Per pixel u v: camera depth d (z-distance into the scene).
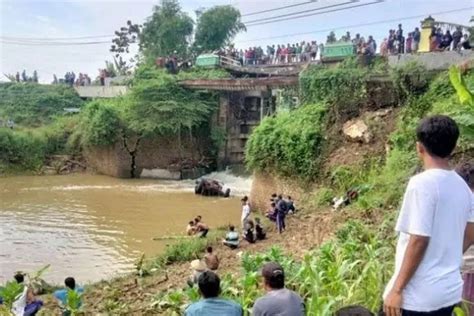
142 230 21.80
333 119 22.75
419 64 20.72
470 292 4.25
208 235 18.61
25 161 41.06
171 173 39.09
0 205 27.81
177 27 49.88
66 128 43.12
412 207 2.88
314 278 7.13
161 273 14.12
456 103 14.45
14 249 18.64
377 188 16.14
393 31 25.02
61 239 20.23
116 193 31.78
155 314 9.57
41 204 28.16
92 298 11.97
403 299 2.91
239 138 38.88
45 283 13.65
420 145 3.04
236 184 34.59
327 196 19.58
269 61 41.53
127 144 39.22
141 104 38.56
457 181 2.97
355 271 7.48
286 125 23.67
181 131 38.81
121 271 15.68
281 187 23.47
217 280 4.95
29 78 56.81
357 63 24.08
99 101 41.75
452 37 22.25
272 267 4.85
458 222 2.93
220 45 50.94
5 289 9.95
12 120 48.56
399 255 3.04
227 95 39.03
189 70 43.34
